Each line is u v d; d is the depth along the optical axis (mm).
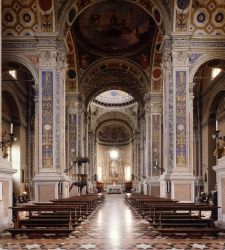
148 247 9117
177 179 19047
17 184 27359
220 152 17891
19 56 19953
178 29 20078
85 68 30938
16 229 10492
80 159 28312
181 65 19953
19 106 27750
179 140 19656
